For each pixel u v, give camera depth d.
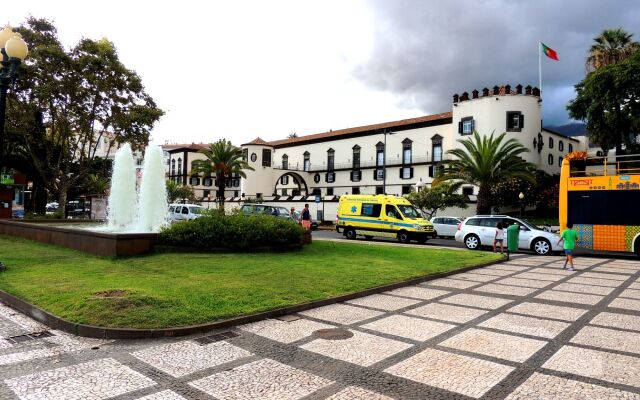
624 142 34.16
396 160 55.94
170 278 9.02
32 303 6.92
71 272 9.60
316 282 9.16
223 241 13.66
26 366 4.70
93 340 5.65
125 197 19.08
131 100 27.02
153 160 17.95
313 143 67.31
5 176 31.86
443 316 7.11
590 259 17.11
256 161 65.69
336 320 6.77
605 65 32.66
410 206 25.61
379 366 4.77
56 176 27.16
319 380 4.36
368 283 9.37
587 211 18.02
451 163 34.12
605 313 7.44
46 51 22.78
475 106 45.53
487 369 4.70
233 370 4.62
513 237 15.90
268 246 14.66
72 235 14.00
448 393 4.07
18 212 34.50
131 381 4.30
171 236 13.18
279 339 5.75
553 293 9.28
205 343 5.55
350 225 26.64
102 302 6.63
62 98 24.50
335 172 63.84
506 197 38.50
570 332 6.22
